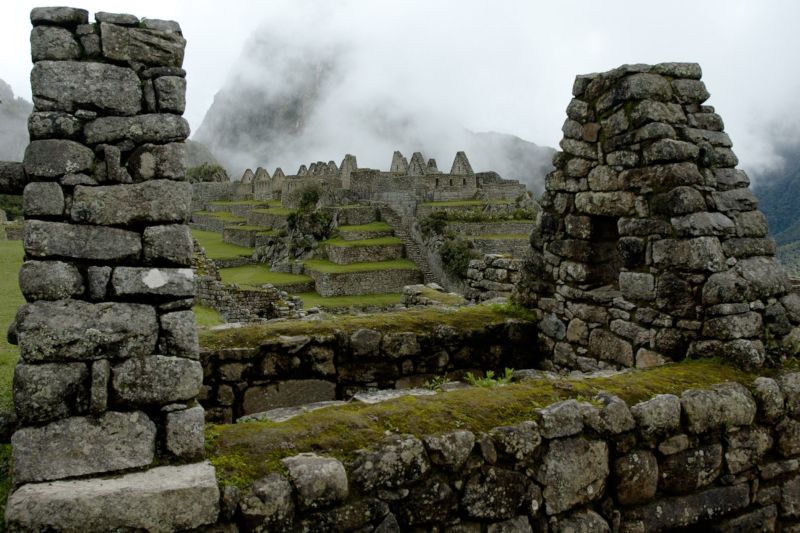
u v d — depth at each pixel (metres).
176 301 3.58
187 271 3.61
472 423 4.02
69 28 3.56
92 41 3.55
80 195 3.45
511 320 7.39
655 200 5.85
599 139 6.60
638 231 6.04
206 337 6.05
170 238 3.58
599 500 4.25
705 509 4.60
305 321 6.72
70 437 3.26
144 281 3.50
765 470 4.87
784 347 5.35
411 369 6.71
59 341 3.29
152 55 3.68
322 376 6.29
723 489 4.70
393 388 6.61
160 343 3.50
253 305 18.02
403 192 57.66
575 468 4.11
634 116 6.10
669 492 4.53
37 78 3.44
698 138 5.93
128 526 3.07
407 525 3.65
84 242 3.43
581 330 6.82
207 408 5.83
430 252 49.28
